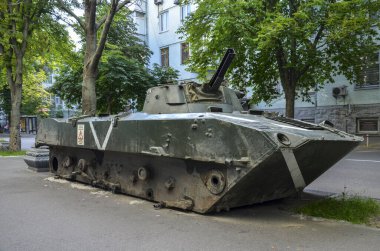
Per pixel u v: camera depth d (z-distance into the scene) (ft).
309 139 18.35
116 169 28.78
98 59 47.14
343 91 67.82
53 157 37.83
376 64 64.90
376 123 65.82
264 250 16.38
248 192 21.13
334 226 19.85
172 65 97.40
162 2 98.58
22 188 31.17
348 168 40.63
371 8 49.19
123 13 60.64
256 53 56.80
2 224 20.61
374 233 18.67
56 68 79.00
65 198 27.14
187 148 21.17
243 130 18.74
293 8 51.49
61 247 16.94
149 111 27.35
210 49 53.36
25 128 162.50
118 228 19.74
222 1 48.42
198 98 25.81
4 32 59.98
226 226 19.88
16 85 65.31
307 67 52.42
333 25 48.24
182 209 23.17
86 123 30.01
